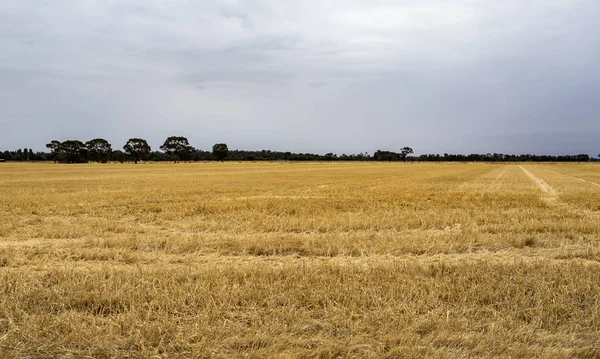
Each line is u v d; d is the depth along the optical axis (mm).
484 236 10164
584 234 10773
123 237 10680
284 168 83562
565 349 4098
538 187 31781
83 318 4805
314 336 4480
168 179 42844
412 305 5113
